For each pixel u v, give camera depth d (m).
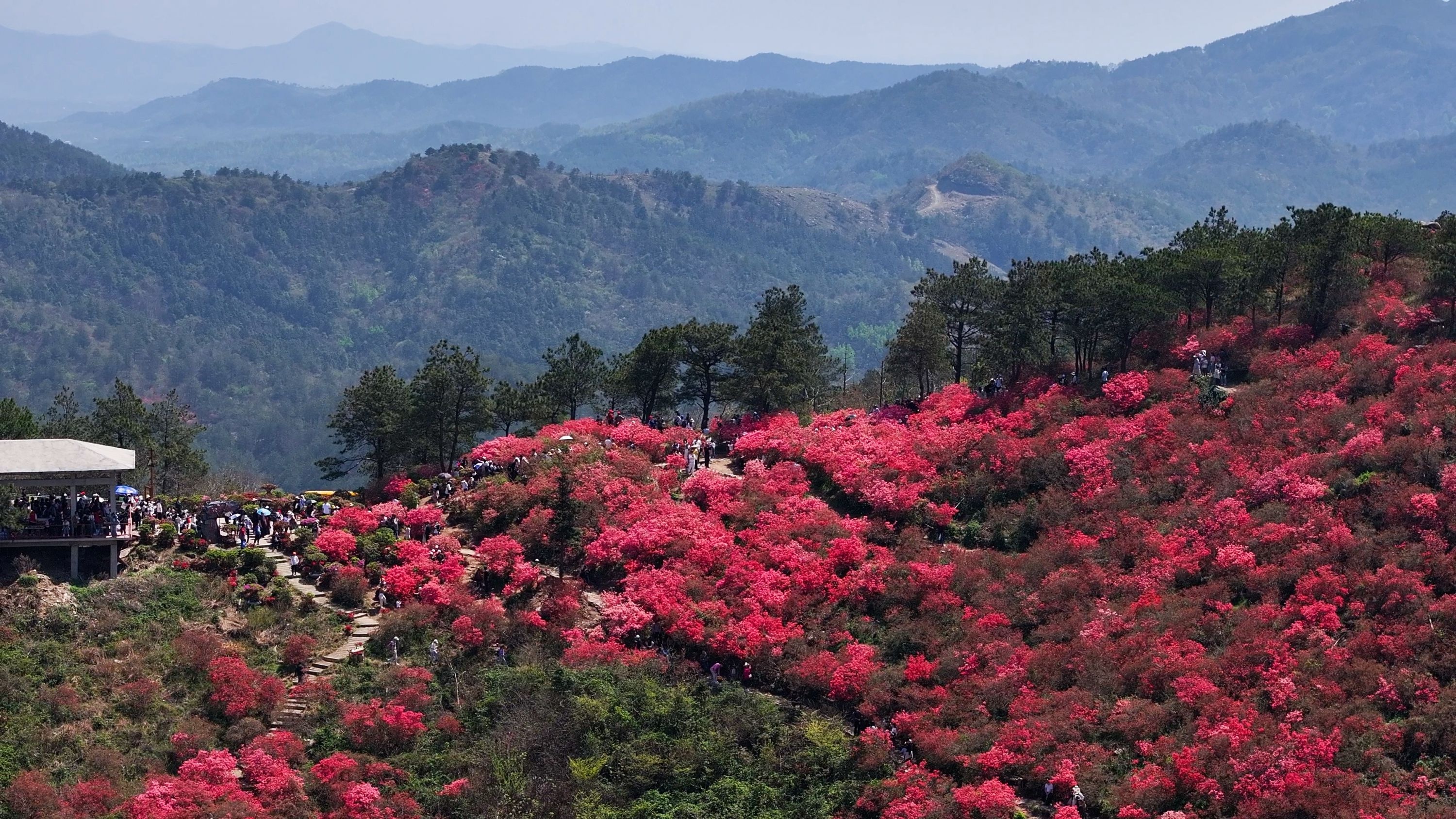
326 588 72.31
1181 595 68.56
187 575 71.19
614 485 82.19
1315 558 67.38
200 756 58.19
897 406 98.19
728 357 100.94
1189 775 56.38
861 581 73.38
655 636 71.31
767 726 63.97
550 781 60.03
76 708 59.88
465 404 93.44
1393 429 75.06
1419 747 56.56
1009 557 75.00
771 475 85.81
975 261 101.75
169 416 106.19
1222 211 106.56
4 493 70.75
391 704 63.56
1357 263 90.81
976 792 57.41
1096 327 92.38
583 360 105.31
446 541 77.38
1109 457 80.50
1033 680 64.88
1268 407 81.44
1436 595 64.12
